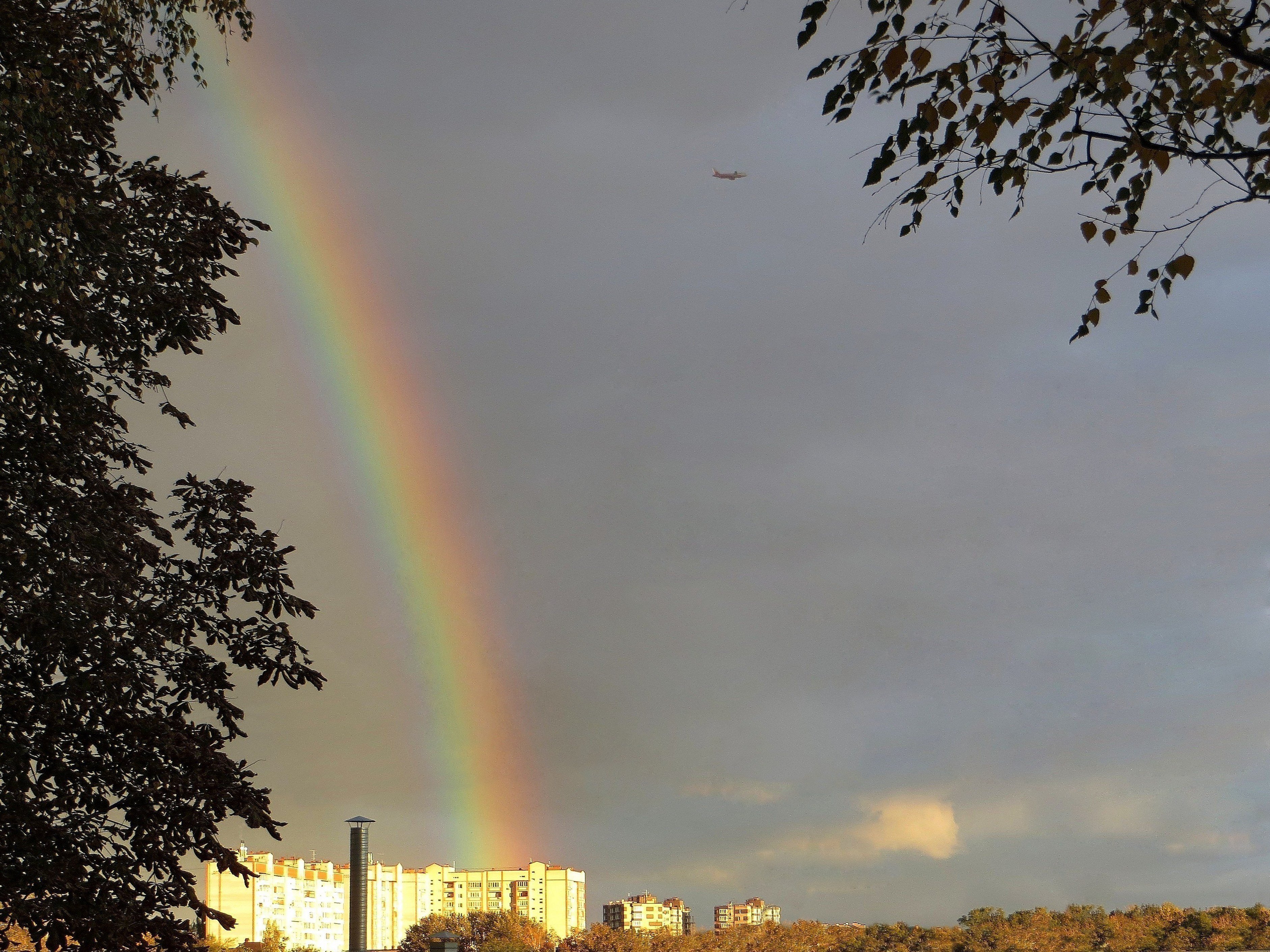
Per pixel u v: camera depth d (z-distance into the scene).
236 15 18.91
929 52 8.85
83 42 16.55
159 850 14.55
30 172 14.32
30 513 14.95
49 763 14.38
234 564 16.45
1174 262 9.61
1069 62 8.96
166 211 17.44
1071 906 195.38
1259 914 186.25
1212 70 9.34
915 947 192.25
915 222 9.68
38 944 13.86
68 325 15.98
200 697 16.14
